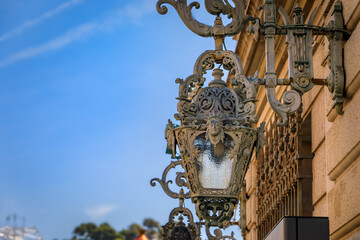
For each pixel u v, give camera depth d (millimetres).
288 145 9375
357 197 5617
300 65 5918
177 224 10859
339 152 6191
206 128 6344
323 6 7344
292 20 9453
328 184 6777
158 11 6477
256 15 11359
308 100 8609
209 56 6547
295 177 8797
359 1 5578
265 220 11305
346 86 5938
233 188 6332
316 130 8203
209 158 6352
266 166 11461
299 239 5574
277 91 10789
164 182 10047
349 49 5859
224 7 6594
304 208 9039
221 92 6465
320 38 7746
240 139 6305
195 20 6574
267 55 5914
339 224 6188
